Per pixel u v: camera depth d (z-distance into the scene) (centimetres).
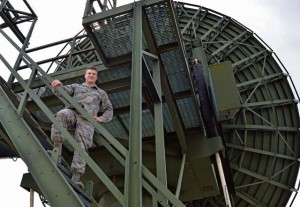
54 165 333
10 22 771
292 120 1277
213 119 893
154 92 500
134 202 298
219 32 1423
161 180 432
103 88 676
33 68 445
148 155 833
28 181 437
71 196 307
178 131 721
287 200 1250
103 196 819
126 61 592
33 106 728
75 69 698
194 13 1489
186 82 699
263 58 1364
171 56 627
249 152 1276
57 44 781
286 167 1237
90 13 577
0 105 405
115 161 839
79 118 449
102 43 568
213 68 899
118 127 867
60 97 441
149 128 845
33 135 365
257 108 1307
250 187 1280
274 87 1327
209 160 800
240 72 1367
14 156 777
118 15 503
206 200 1296
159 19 521
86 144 435
